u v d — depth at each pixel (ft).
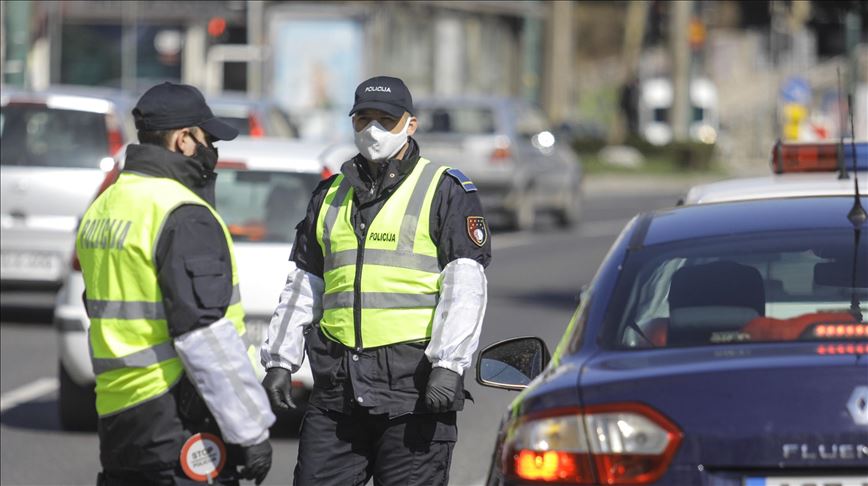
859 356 44.83
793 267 52.08
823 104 369.91
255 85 387.55
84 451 99.76
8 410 113.29
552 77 570.87
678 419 44.01
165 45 450.30
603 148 542.98
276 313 61.77
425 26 478.59
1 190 150.00
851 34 347.97
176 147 54.44
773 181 74.69
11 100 151.33
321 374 60.39
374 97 59.57
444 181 60.29
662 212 58.65
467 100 261.44
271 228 102.06
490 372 56.18
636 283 52.26
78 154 151.43
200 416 53.06
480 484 92.02
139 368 52.75
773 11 505.25
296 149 107.96
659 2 582.35
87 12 445.37
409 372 59.41
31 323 156.66
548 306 172.86
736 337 49.08
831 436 42.98
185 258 52.08
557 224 284.20
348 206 60.70
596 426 44.70
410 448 59.72
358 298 59.72
